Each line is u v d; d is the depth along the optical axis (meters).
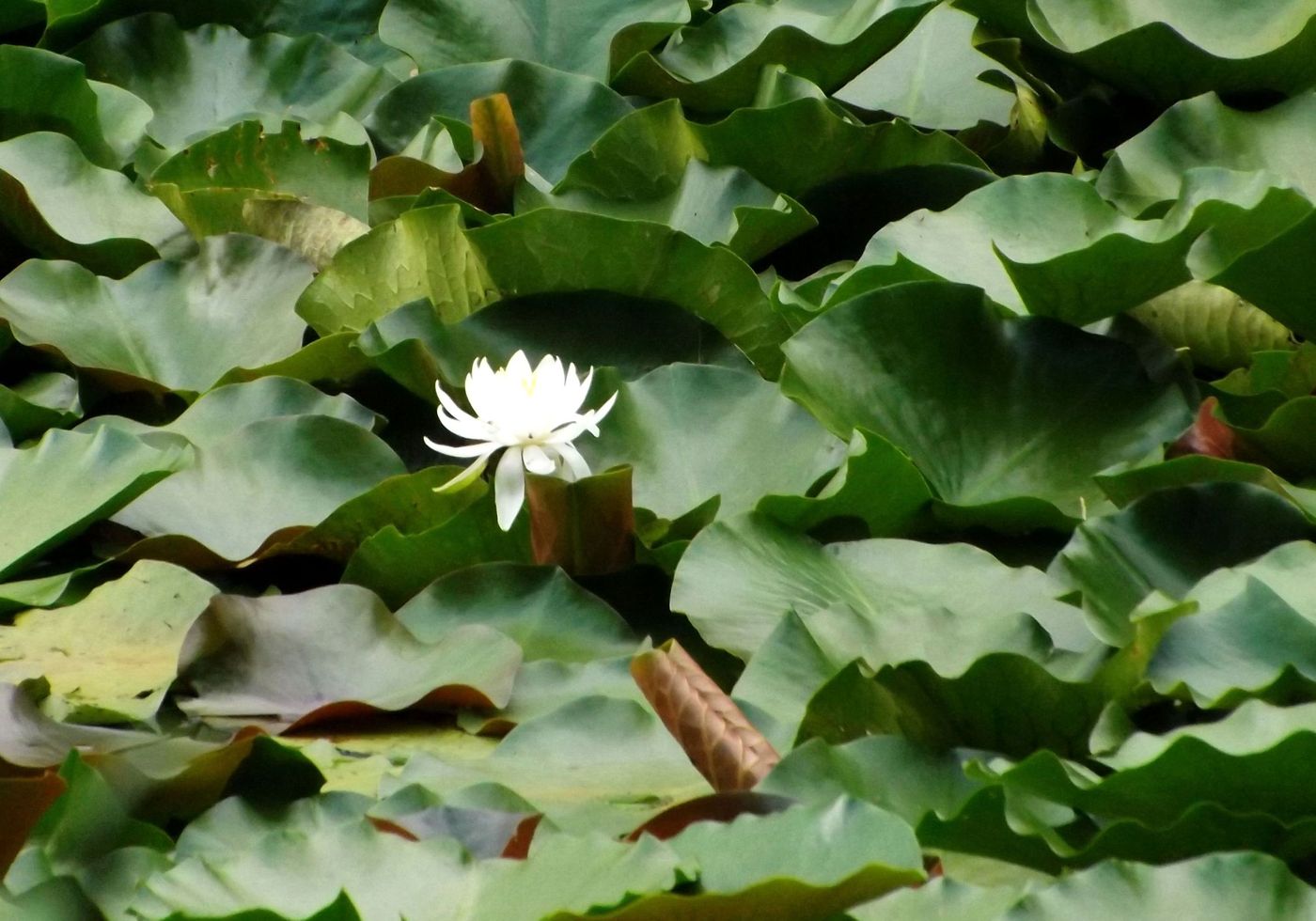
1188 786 2.76
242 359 3.40
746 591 3.04
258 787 2.85
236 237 3.47
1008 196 3.42
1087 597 2.97
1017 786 2.77
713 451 3.22
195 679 2.98
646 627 3.10
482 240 3.34
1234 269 3.16
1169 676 2.87
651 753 2.88
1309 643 2.87
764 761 2.80
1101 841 2.74
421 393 3.32
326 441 3.24
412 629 3.04
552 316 3.36
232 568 3.18
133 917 2.71
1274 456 3.16
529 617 3.05
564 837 2.70
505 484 3.09
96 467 3.16
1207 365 3.40
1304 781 2.74
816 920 2.64
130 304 3.43
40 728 2.89
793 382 3.20
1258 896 2.65
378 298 3.39
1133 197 3.54
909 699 2.88
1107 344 3.25
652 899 2.63
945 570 3.06
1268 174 3.25
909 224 3.42
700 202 3.57
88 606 3.08
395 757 2.91
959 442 3.22
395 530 3.11
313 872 2.70
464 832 2.77
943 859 2.78
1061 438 3.22
